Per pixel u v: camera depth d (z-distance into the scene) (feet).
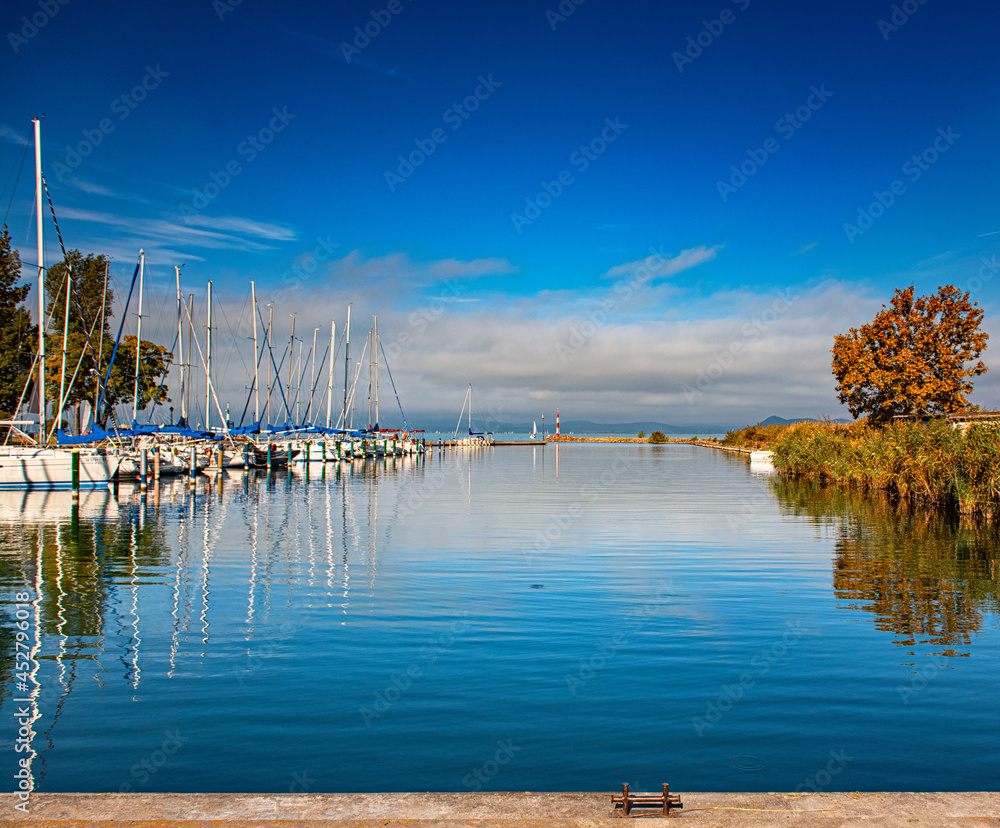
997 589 44.47
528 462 261.24
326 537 69.21
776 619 37.40
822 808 14.53
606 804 14.75
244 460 184.55
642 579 48.21
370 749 21.93
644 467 215.51
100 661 30.50
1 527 77.05
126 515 88.63
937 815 14.20
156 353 184.34
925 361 128.06
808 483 140.67
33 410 132.05
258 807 14.55
